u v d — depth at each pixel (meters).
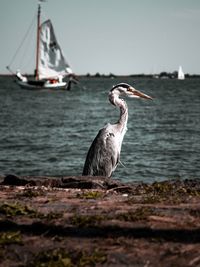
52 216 8.29
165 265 6.28
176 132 37.75
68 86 119.19
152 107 67.69
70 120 48.56
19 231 7.52
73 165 25.00
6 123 44.91
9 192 10.89
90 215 8.33
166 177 21.95
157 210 8.62
